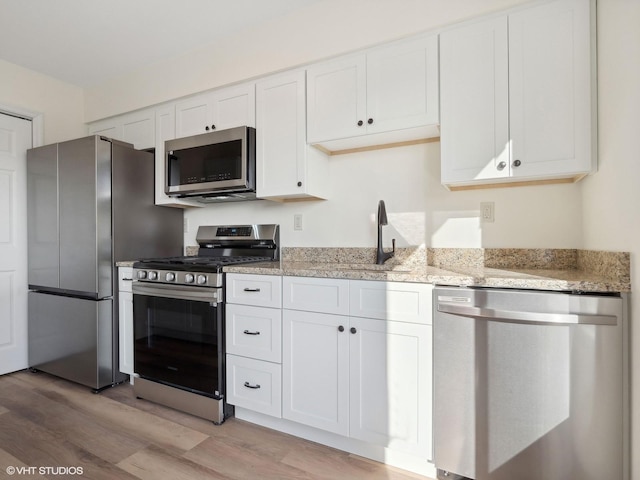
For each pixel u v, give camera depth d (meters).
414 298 1.47
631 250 1.18
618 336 1.19
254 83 2.22
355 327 1.58
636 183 1.14
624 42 1.21
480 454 1.36
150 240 2.64
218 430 1.84
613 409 1.19
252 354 1.84
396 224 2.12
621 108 1.24
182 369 2.03
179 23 2.25
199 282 1.96
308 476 1.49
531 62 1.52
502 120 1.57
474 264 1.92
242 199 2.58
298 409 1.72
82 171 2.34
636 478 1.14
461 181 1.65
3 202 2.61
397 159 2.12
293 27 2.14
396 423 1.50
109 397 2.24
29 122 2.81
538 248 1.79
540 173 1.50
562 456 1.25
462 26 1.65
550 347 1.26
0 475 1.46
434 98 1.71
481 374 1.35
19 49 2.52
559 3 1.48
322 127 2.00
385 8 1.84
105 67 2.78
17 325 2.65
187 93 2.55
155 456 1.61
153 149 2.74
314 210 2.37
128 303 2.35
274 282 1.78
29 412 2.02
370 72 1.87
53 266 2.50
